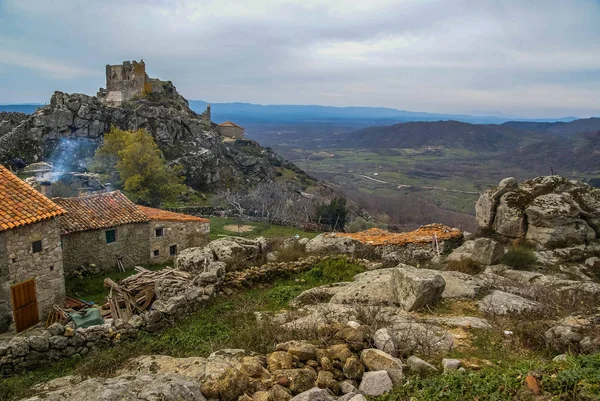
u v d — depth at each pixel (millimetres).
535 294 10008
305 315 9484
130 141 54469
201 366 7508
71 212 22312
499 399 4934
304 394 5215
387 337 6965
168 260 26297
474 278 11609
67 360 9086
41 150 63312
